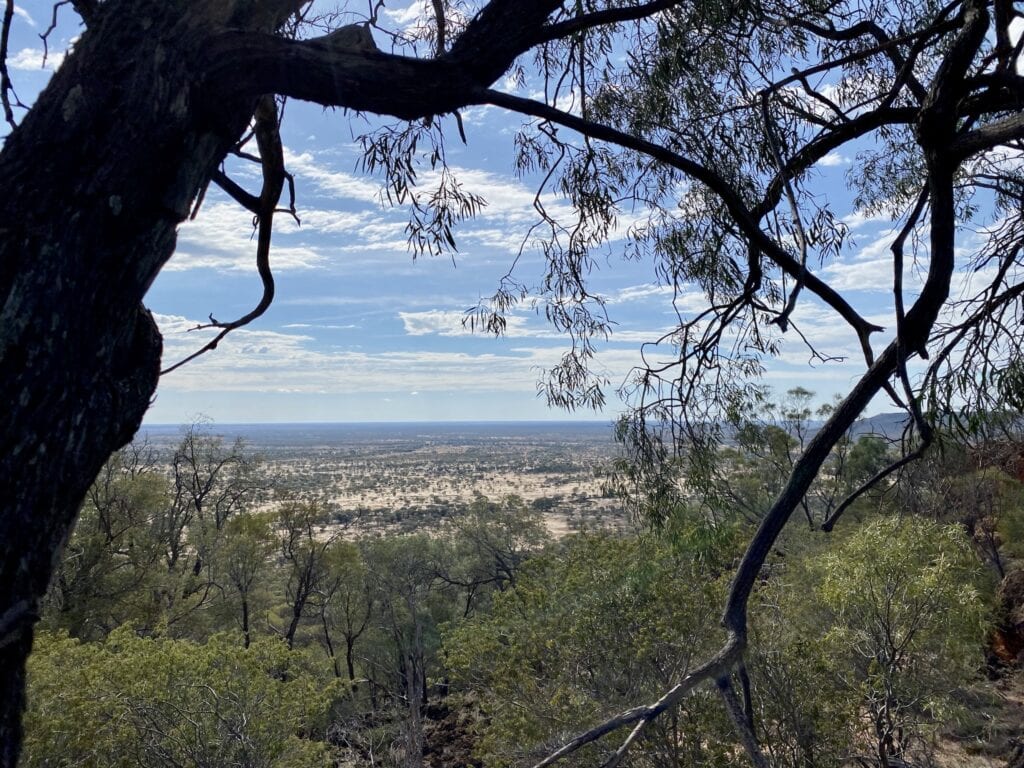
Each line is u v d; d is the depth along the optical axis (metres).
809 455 1.51
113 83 1.41
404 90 1.63
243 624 19.17
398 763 11.66
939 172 1.70
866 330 1.80
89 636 16.42
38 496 1.29
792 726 8.35
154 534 18.38
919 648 9.27
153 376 1.53
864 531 9.84
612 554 9.72
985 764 9.80
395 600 19.02
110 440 1.42
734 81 2.99
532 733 8.67
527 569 11.01
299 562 20.33
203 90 1.47
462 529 22.55
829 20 2.82
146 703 7.77
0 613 1.25
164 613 16.47
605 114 3.15
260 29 1.57
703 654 8.45
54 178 1.36
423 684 16.12
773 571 10.97
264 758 8.14
